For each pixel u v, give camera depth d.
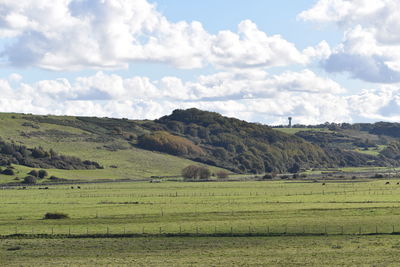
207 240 113.75
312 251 99.38
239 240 113.00
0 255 102.81
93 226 132.38
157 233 121.50
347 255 94.88
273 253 98.81
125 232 123.25
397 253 95.06
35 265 93.19
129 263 93.12
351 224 126.81
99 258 98.38
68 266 91.75
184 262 92.75
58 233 124.06
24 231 127.38
